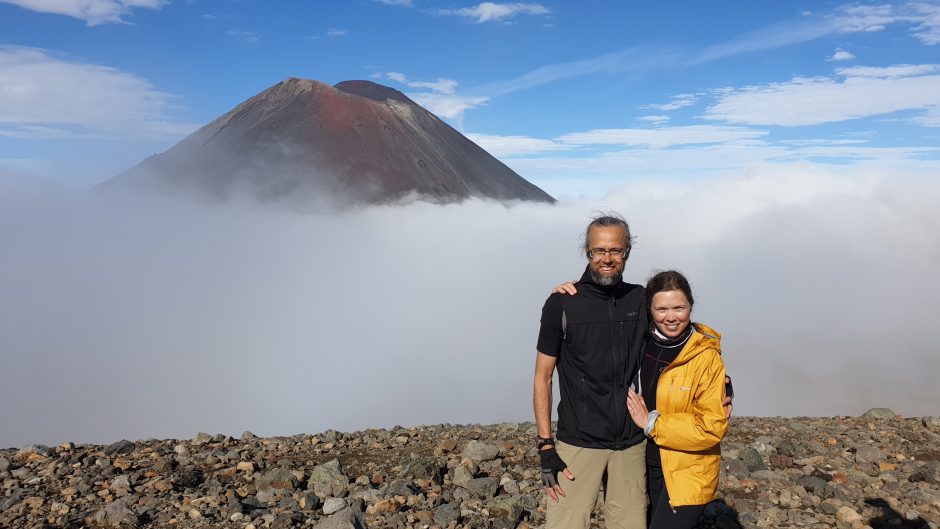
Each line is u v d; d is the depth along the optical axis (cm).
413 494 531
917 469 588
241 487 562
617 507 327
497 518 478
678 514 307
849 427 784
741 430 765
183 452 675
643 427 312
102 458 631
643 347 321
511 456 659
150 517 488
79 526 468
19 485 555
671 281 308
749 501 508
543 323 328
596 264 316
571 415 328
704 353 306
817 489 529
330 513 494
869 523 464
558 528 332
